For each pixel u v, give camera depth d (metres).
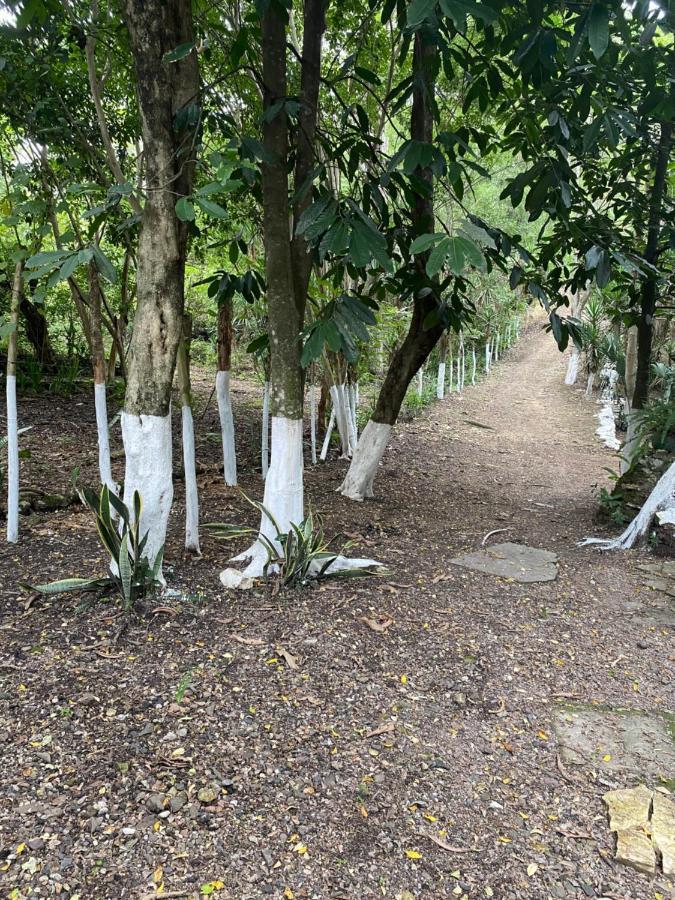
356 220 2.48
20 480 4.15
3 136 3.99
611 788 1.94
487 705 2.31
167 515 2.83
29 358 7.04
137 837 1.60
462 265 2.02
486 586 3.39
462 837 1.71
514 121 3.89
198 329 11.74
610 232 4.04
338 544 3.81
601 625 3.05
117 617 2.57
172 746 1.91
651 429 4.87
